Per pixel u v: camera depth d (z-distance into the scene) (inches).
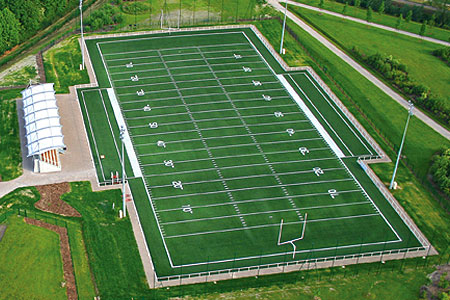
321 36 5659.5
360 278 3257.9
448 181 3907.5
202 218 3555.6
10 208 3528.5
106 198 3659.0
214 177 3870.6
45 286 3063.5
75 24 5565.9
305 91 4808.1
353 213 3683.6
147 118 4365.2
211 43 5329.7
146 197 3681.1
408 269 3339.1
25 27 5295.3
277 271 3255.4
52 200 3612.2
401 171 4069.9
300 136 4311.0
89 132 4192.9
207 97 4630.9
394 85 5032.0
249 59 5147.6
